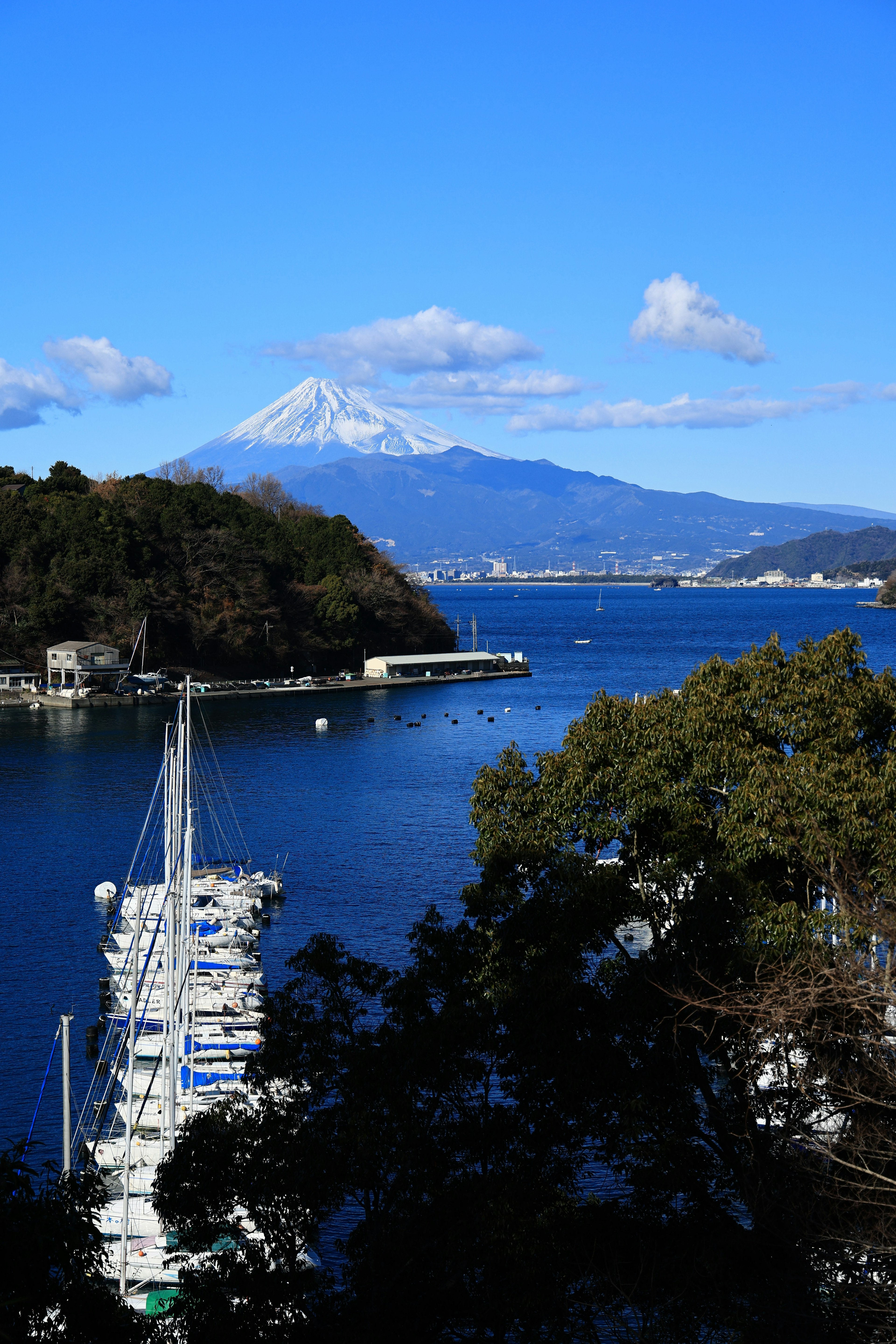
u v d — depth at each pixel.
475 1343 25.98
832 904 30.75
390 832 100.12
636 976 29.02
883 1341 22.58
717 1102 28.97
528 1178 26.23
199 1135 26.48
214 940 70.19
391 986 30.30
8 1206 17.55
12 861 89.56
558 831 34.28
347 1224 41.75
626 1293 25.73
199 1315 24.69
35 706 184.62
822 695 32.84
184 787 90.94
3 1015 60.22
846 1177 23.81
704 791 33.84
